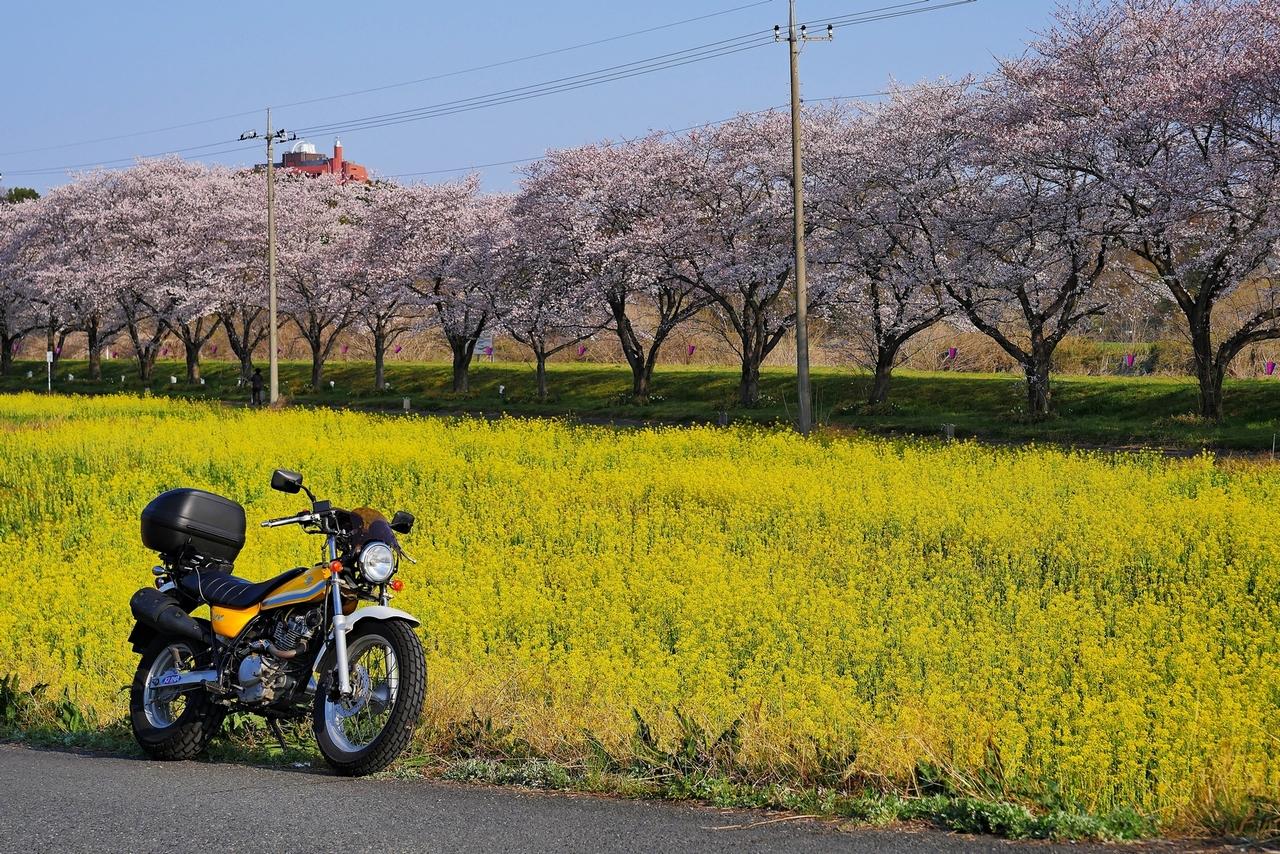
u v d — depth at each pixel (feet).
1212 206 99.81
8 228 219.82
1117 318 128.47
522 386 169.17
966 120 114.32
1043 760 20.02
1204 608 33.63
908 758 19.08
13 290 209.97
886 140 117.91
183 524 23.31
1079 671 26.43
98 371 215.51
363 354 233.14
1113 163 101.04
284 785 19.15
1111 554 41.11
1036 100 105.29
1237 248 97.66
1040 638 30.12
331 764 20.29
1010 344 114.32
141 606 22.99
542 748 20.86
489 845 15.28
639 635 30.94
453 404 158.10
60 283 196.13
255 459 71.87
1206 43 102.99
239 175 203.00
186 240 190.60
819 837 15.76
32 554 46.68
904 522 48.49
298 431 91.56
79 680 27.48
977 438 103.91
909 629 31.40
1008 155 105.29
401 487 62.28
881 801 17.31
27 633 33.68
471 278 164.96
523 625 33.14
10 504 59.72
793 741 20.02
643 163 139.13
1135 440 96.53
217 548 23.68
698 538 47.24
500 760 20.72
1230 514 47.19
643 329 185.57
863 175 119.03
